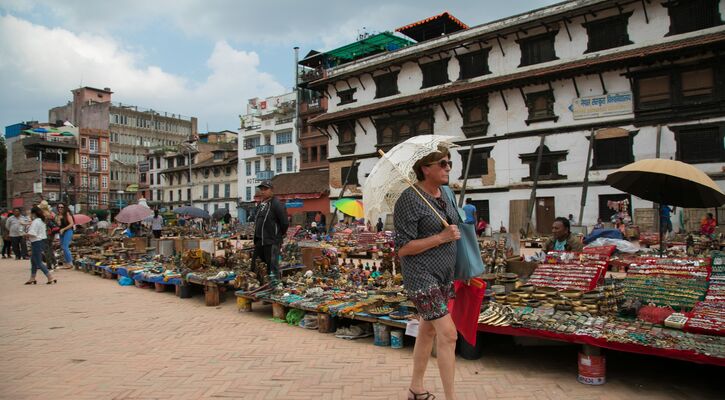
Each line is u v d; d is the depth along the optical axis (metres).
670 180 6.57
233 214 59.81
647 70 22.52
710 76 21.20
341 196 34.53
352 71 34.84
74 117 81.25
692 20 21.83
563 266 6.75
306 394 4.44
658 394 4.28
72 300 9.64
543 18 25.27
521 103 26.84
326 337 6.54
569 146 25.05
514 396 4.29
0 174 72.00
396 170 3.99
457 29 36.72
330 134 37.56
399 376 4.89
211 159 65.31
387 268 9.93
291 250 10.75
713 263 5.63
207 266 10.51
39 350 6.03
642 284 5.87
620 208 23.11
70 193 65.38
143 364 5.41
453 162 29.89
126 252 14.70
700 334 4.47
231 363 5.41
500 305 5.72
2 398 4.41
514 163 27.09
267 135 55.25
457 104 29.17
